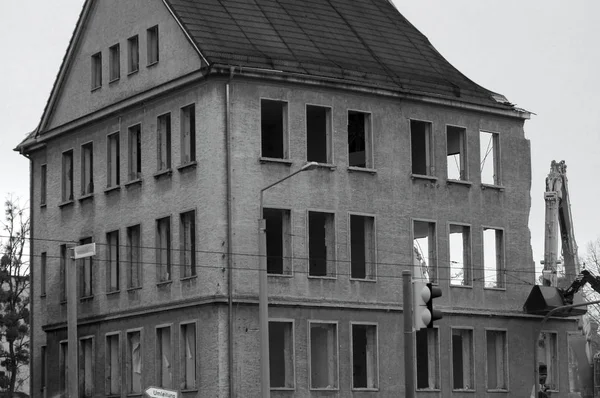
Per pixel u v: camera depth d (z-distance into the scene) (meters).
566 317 66.06
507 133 64.50
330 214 57.38
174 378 55.81
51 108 66.00
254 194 54.94
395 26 64.81
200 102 55.47
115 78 61.38
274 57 56.34
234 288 54.00
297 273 55.78
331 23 61.66
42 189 67.88
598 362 69.00
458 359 62.31
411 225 59.88
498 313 62.84
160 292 57.22
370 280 58.12
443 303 60.75
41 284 67.38
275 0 60.81
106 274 61.25
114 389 60.25
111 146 61.78
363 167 59.72
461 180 62.16
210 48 55.03
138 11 59.69
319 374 57.19
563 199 70.12
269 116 58.00
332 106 57.69
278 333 57.59
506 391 62.75
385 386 58.06
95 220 62.34
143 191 58.91
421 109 61.00
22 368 93.00
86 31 63.59
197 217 55.22
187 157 56.78
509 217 64.06
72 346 45.00
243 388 53.81
